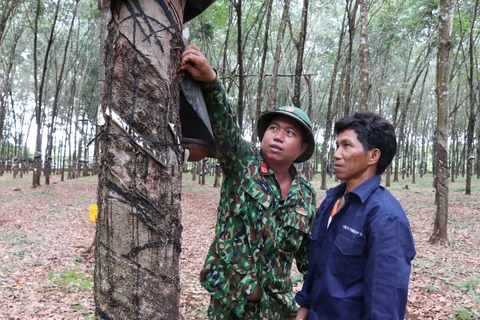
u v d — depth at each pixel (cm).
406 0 1636
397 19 1692
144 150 114
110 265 114
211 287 184
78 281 498
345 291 149
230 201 184
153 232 115
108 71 120
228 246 182
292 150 185
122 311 113
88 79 2606
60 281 498
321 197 1346
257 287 181
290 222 185
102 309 115
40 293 457
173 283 120
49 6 1700
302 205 190
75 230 822
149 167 116
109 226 114
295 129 185
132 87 116
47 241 717
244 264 180
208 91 149
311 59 2141
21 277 513
